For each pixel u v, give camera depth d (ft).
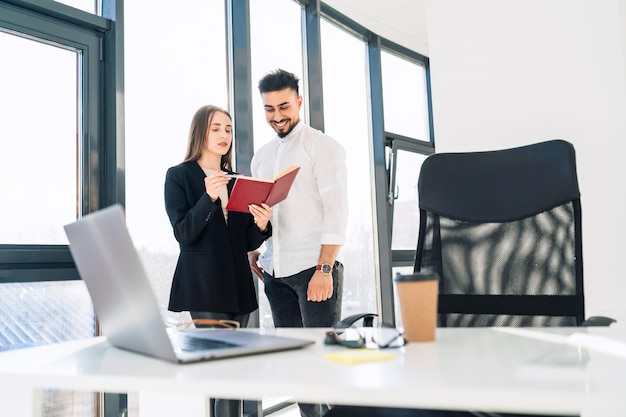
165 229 8.45
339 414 3.50
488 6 8.16
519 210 4.87
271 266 7.55
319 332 3.67
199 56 9.44
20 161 6.91
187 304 6.35
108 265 2.70
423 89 16.80
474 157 5.23
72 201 7.41
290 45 11.85
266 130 10.53
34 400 2.53
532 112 7.73
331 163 7.47
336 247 7.23
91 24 7.58
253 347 2.82
